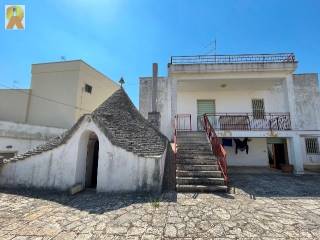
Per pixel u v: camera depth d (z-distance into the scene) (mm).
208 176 7578
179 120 13961
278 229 4238
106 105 9883
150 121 11875
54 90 18031
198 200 6059
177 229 4254
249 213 5098
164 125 13883
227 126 12766
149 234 4059
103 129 7344
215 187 6977
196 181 7305
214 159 8484
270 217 4863
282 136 11039
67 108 17453
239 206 5602
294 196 6664
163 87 14516
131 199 6172
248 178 9648
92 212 5207
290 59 11430
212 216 4898
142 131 9234
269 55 11688
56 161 7449
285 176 10242
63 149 7453
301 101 14500
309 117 14250
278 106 13555
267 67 11203
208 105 14219
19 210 5418
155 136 9430
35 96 18297
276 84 12742
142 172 6906
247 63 11305
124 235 4023
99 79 20547
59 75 18203
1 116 18141
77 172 7258
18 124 12977
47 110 17844
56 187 7246
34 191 7270
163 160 8023
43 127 14258
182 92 14344
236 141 13539
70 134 7434
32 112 18047
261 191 7223
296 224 4480
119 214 5051
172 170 8359
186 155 8812
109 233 4105
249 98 13883
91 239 3879
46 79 18422
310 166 13844
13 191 7281
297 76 14812
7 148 12336
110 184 6996
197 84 12703
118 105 10023
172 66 11641
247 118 12820
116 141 7258
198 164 8297
